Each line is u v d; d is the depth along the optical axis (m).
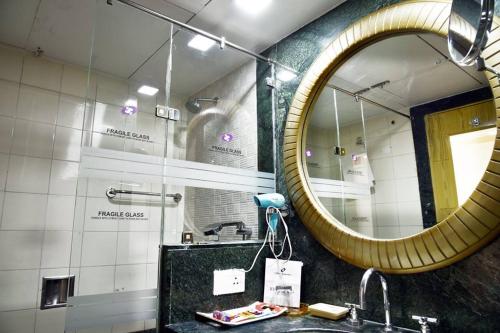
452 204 0.97
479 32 0.72
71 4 1.46
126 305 1.14
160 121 1.54
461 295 0.93
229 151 1.70
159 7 1.47
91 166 1.20
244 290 1.36
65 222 1.92
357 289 1.19
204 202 1.63
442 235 0.96
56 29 1.65
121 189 1.49
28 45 1.81
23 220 1.79
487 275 0.88
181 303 1.18
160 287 1.21
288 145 1.52
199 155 1.61
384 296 1.03
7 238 1.74
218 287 1.28
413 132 1.11
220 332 1.04
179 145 1.57
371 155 1.23
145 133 1.47
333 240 1.26
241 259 1.38
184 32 1.54
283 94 1.65
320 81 1.45
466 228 0.91
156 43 1.63
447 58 1.04
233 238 1.59
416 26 1.09
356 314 1.12
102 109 1.45
